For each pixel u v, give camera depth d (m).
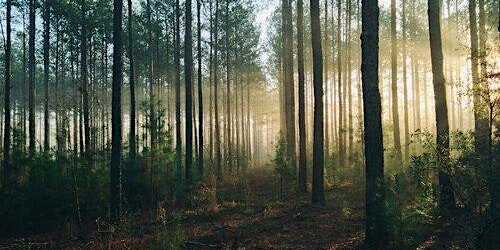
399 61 34.06
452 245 8.13
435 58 12.30
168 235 10.48
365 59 9.75
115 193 13.49
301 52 18.27
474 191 6.85
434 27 12.43
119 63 13.90
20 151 15.06
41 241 12.38
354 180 19.47
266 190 20.20
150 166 17.12
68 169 15.01
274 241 10.72
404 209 9.23
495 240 7.25
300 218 13.25
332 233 11.19
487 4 19.36
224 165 32.31
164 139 17.88
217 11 29.52
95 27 29.36
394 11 20.91
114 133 13.69
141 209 16.20
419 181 8.16
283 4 24.92
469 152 7.06
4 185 14.19
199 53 24.30
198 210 15.49
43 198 14.17
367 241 9.48
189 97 20.78
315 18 15.53
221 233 11.79
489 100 7.00
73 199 14.60
